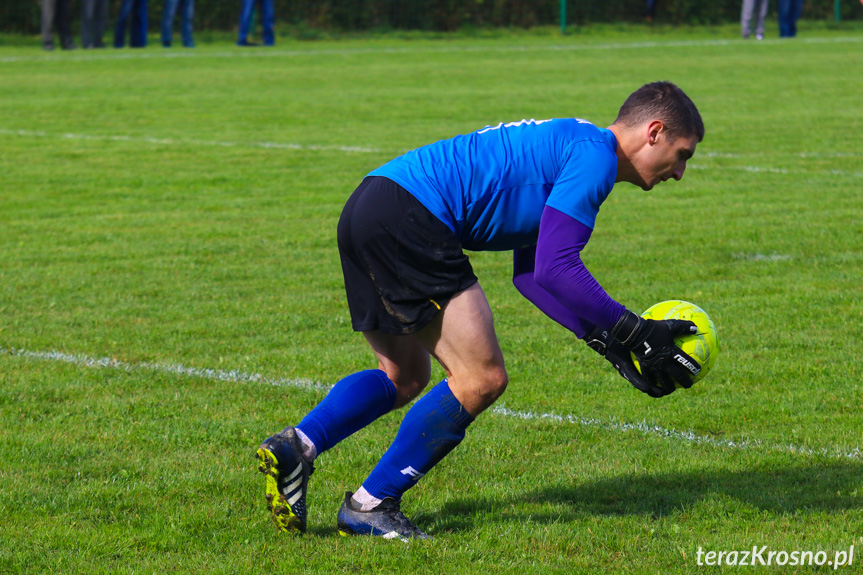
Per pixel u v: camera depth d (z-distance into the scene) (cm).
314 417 1002
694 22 11738
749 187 3092
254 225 2645
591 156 924
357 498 1005
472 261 2283
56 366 1581
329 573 927
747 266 2191
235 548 984
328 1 10681
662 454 1228
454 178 938
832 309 1855
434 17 10919
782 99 5338
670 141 957
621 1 11650
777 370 1538
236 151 3853
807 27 11650
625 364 1022
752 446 1251
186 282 2103
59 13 8288
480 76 6700
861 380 1489
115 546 984
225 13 10194
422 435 970
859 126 4341
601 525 1025
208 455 1234
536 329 1775
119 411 1386
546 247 919
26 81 6259
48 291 2028
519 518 1047
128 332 1766
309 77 6619
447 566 939
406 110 5019
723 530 1013
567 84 6191
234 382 1515
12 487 1126
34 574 930
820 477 1148
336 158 3688
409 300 935
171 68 7112
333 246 2422
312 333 1766
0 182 3250
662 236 2477
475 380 950
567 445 1266
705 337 1013
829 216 2669
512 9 11131
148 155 3762
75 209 2861
